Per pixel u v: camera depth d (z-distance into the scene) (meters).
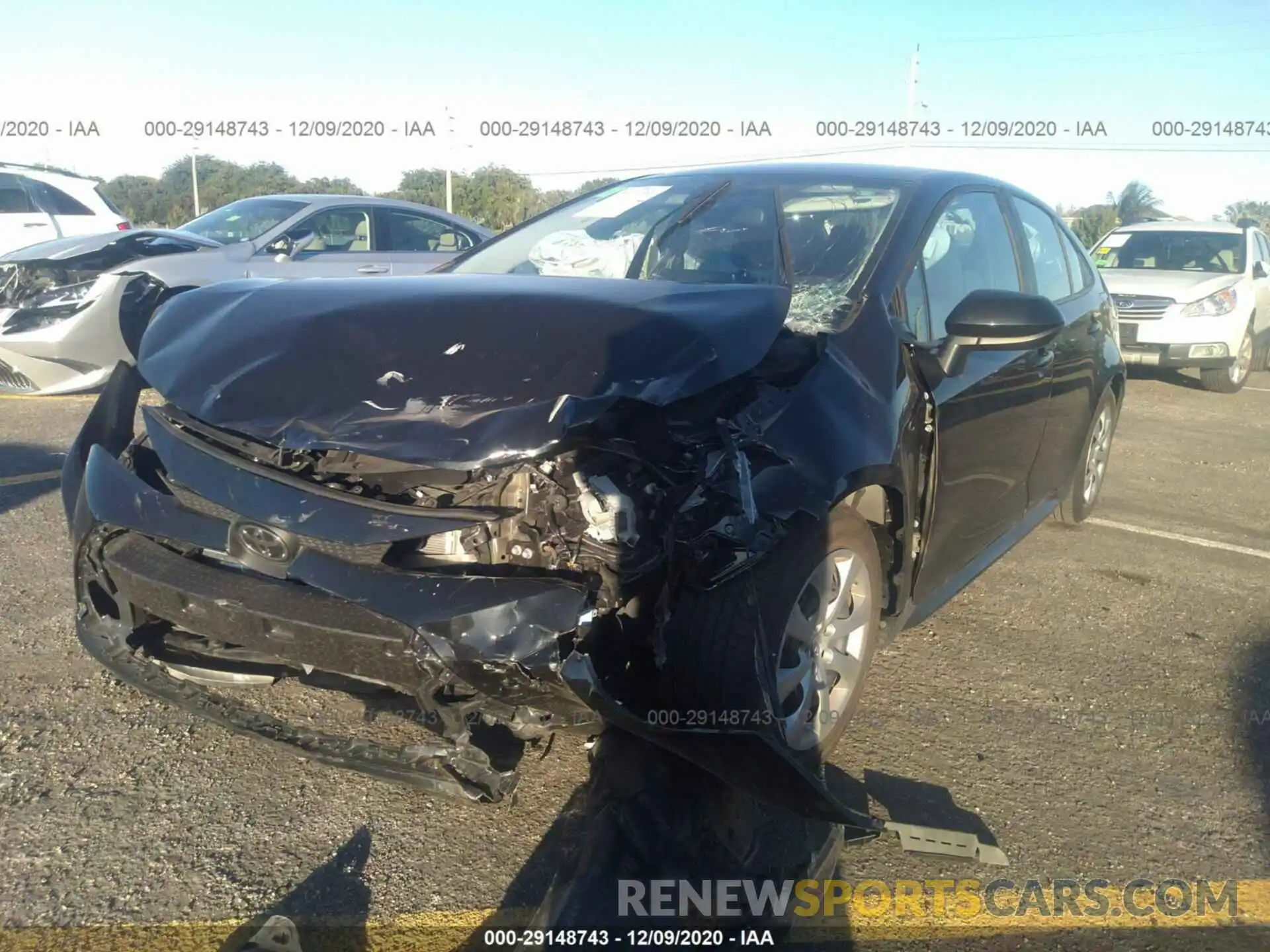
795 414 2.67
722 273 3.45
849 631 2.99
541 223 4.21
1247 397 11.01
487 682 2.24
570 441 2.29
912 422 3.08
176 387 2.64
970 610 4.38
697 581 2.43
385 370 2.49
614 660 2.36
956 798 2.94
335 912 2.36
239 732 2.58
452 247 9.97
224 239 8.72
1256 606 4.57
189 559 2.56
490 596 2.24
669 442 2.42
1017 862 2.67
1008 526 4.27
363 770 2.42
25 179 11.26
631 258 3.65
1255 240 12.18
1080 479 5.37
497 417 2.31
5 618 3.78
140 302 3.29
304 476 2.45
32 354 7.38
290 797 2.79
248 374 2.58
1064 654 3.96
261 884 2.44
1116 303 10.87
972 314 3.20
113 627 2.77
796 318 3.08
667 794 2.55
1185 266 11.61
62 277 7.63
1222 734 3.39
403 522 2.31
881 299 3.20
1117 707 3.54
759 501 2.45
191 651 2.76
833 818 2.48
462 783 2.35
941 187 3.90
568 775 2.91
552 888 2.38
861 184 3.85
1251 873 2.67
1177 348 10.60
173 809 2.71
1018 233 4.42
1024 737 3.30
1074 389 4.68
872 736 3.26
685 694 2.46
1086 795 2.99
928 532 3.31
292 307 2.82
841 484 2.64
